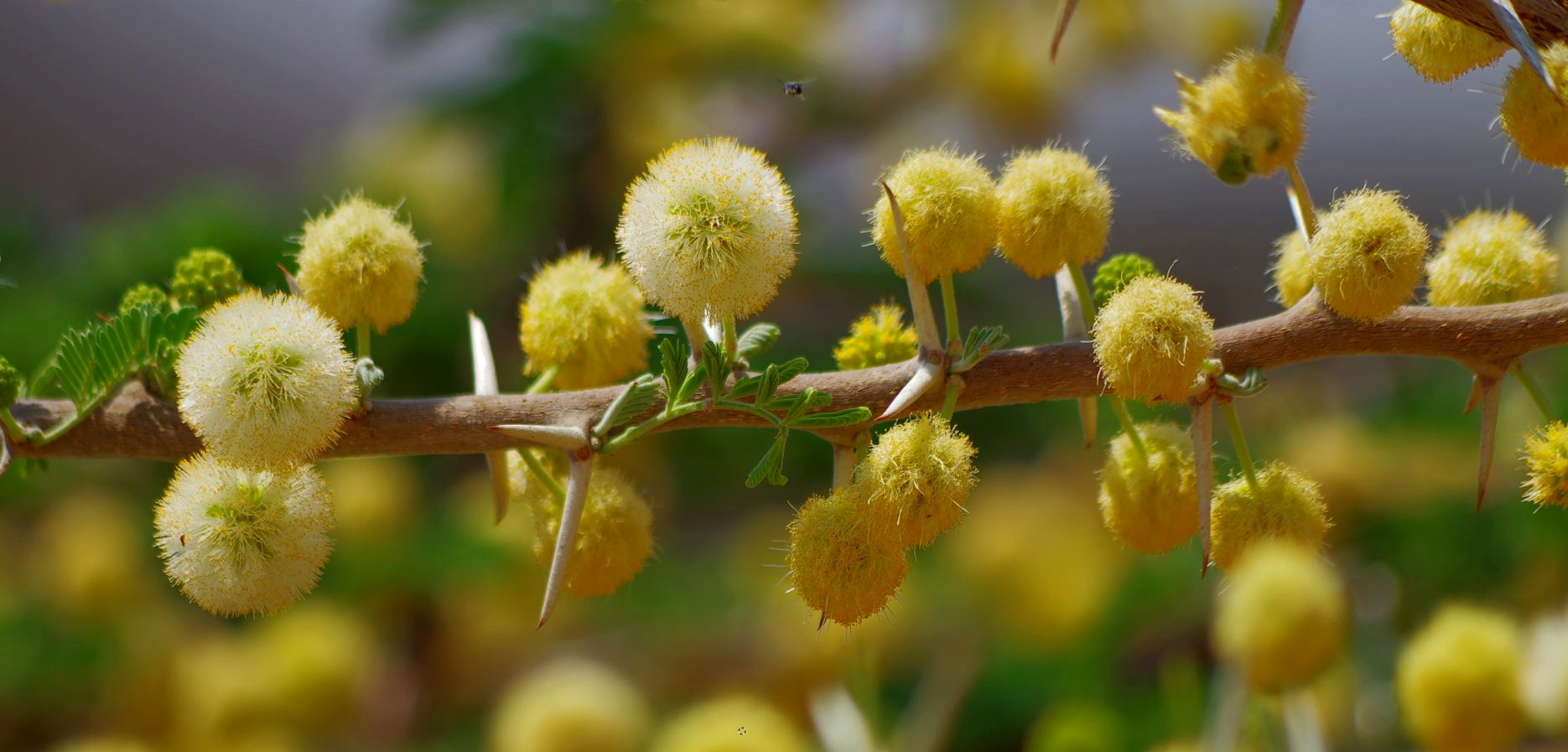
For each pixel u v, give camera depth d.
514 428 0.32
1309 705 0.39
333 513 0.32
